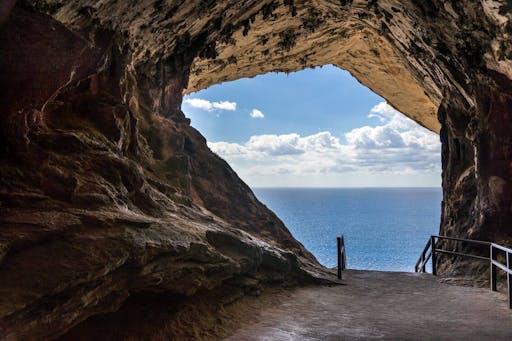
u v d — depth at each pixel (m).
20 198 4.13
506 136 9.29
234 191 14.48
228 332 5.71
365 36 14.63
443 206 13.75
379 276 10.72
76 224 4.14
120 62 7.01
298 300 7.77
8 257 3.54
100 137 5.95
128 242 4.36
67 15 5.13
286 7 11.79
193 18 9.15
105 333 4.52
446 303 7.68
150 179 7.51
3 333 3.06
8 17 3.79
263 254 8.05
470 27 7.79
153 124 9.53
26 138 4.39
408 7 8.91
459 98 11.16
